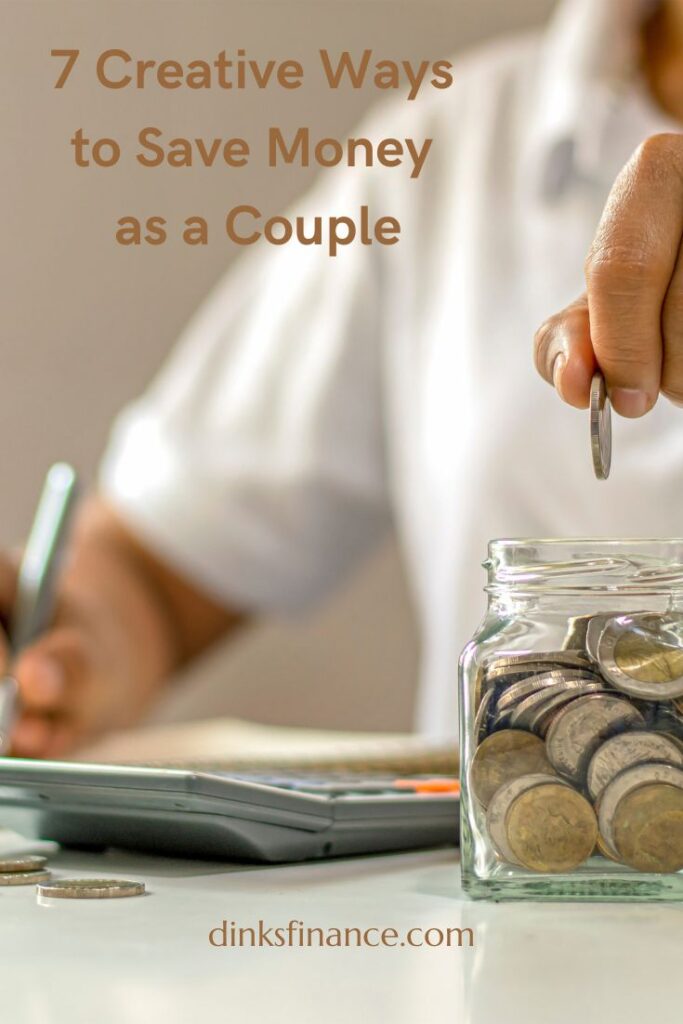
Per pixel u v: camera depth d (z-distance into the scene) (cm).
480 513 113
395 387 129
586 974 29
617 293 39
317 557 139
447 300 125
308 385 135
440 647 119
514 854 38
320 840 46
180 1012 25
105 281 184
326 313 136
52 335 184
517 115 128
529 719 38
